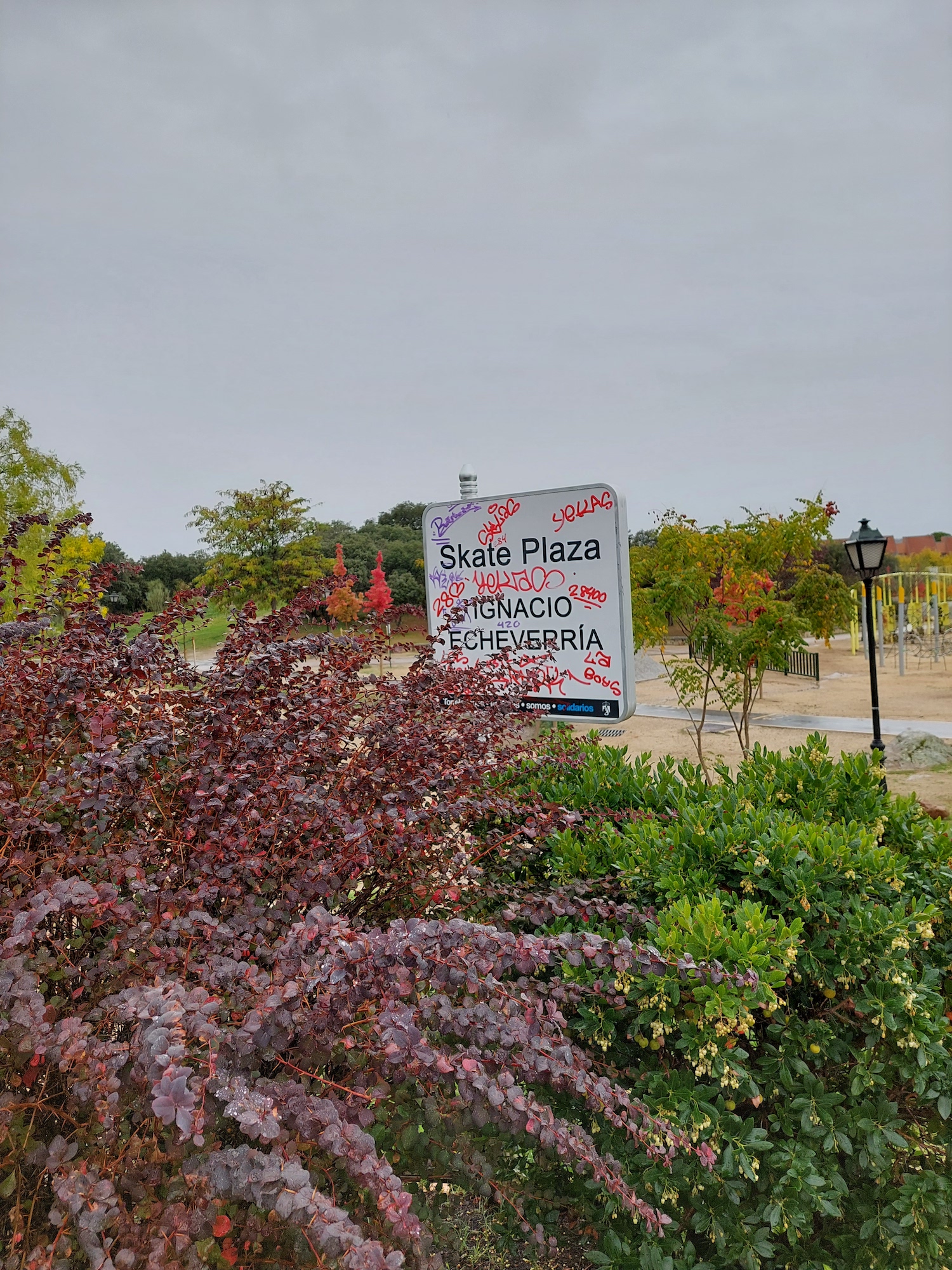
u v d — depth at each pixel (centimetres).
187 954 202
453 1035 228
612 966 234
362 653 350
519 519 614
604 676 582
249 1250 166
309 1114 155
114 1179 159
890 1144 230
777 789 365
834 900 259
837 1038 244
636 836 310
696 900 272
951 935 280
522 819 340
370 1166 144
